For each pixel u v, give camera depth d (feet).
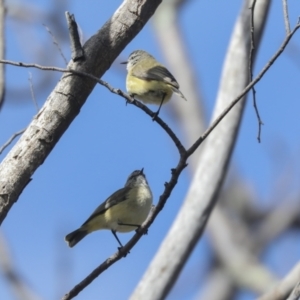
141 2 28.22
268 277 60.59
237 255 63.16
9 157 25.36
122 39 27.78
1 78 30.96
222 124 42.73
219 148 42.39
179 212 41.50
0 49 33.22
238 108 42.86
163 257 39.88
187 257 40.29
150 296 39.01
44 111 26.16
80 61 26.91
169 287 39.50
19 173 25.12
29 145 25.53
